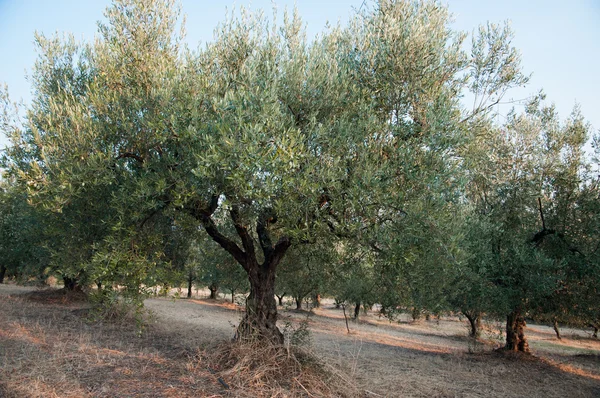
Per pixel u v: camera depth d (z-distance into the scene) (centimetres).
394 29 740
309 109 711
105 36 900
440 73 756
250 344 758
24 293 1873
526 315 1302
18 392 550
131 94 745
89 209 812
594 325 1263
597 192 1163
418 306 1120
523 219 1262
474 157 844
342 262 838
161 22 861
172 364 767
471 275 1125
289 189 602
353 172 645
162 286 750
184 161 664
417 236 622
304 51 766
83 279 1227
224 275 1664
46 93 1023
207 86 689
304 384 696
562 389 984
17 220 1861
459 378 1008
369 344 1606
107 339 1003
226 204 632
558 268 1136
